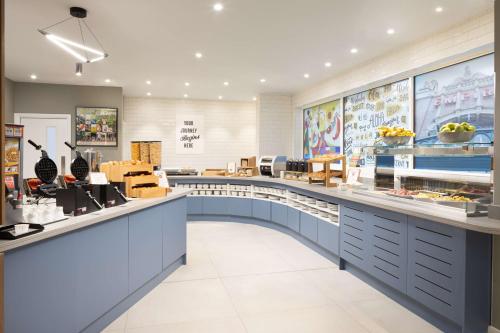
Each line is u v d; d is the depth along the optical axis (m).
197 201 7.27
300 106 8.31
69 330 2.32
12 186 3.23
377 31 4.41
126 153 8.97
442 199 3.05
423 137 4.97
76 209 2.56
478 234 2.56
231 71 6.36
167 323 2.85
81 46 3.53
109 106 7.73
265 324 2.84
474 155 2.85
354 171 4.58
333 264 4.46
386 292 3.47
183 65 5.97
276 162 6.97
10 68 6.23
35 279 2.02
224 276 3.98
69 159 7.60
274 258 4.70
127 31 4.40
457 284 2.59
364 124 6.35
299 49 5.11
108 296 2.78
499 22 2.67
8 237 1.84
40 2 3.61
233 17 3.99
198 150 9.35
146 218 3.42
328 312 3.07
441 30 4.34
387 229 3.38
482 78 4.11
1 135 2.07
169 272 4.03
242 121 9.61
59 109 7.54
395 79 5.42
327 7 3.74
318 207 4.81
